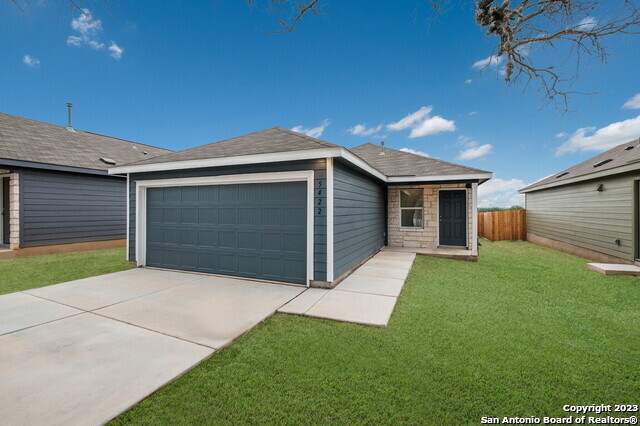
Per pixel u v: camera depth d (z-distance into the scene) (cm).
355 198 659
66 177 926
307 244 532
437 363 271
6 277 602
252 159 546
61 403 209
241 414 205
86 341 308
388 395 226
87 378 241
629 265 700
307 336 329
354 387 236
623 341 321
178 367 258
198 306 420
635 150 848
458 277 616
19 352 283
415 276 624
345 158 515
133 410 207
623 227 750
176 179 641
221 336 321
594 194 868
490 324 364
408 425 196
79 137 1196
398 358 280
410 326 357
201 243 630
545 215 1190
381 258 794
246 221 586
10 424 188
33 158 838
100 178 1020
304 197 541
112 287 518
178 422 197
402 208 1003
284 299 452
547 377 251
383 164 1012
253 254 579
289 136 655
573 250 973
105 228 1033
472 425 196
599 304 446
